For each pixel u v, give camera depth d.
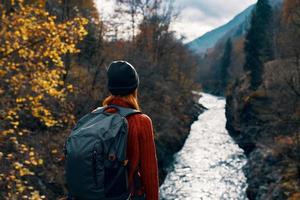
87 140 2.28
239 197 28.98
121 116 2.39
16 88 8.45
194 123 62.91
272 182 27.36
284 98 28.58
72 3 26.02
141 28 55.66
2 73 8.12
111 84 2.52
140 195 2.43
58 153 17.45
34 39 8.16
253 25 63.12
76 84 24.16
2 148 10.37
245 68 68.19
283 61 30.42
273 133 32.75
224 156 41.59
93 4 30.73
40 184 15.80
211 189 30.48
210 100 110.00
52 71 8.41
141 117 2.41
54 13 22.30
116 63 2.55
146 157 2.37
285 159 28.94
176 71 64.75
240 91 60.88
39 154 16.19
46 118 8.90
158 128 39.81
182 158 39.78
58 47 8.20
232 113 58.03
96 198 2.24
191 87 76.06
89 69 28.88
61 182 17.00
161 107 42.31
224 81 142.00
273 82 30.52
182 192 29.64
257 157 34.66
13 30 8.54
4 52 8.26
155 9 55.59
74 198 2.37
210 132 56.06
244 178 33.44
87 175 2.23
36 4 8.10
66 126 20.23
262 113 33.81
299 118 27.97
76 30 8.24
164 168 36.00
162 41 57.03
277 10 96.19
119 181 2.30
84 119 2.54
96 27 28.80
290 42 30.58
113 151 2.25
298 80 27.92
